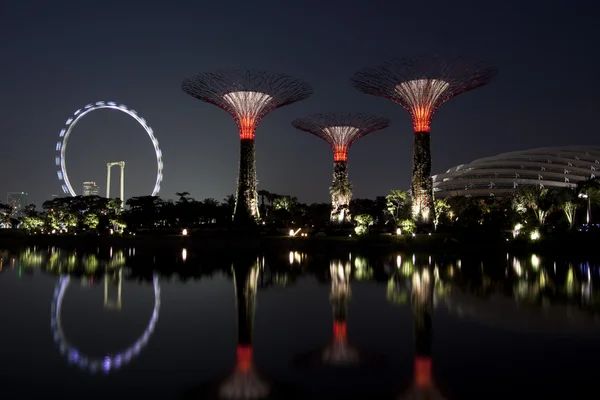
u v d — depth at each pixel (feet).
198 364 52.11
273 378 47.75
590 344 58.39
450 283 108.88
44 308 83.46
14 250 234.79
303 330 66.64
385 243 205.36
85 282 115.65
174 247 234.38
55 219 366.84
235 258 177.27
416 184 231.71
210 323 71.36
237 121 244.01
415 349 57.00
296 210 361.71
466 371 49.32
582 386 45.09
